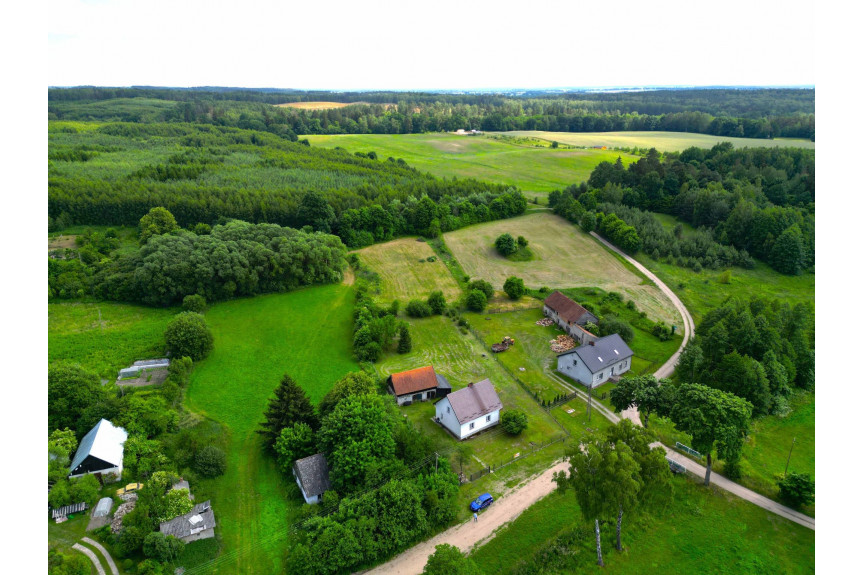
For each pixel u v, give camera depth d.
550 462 56.34
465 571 36.03
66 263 92.75
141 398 61.12
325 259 103.00
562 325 89.31
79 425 54.72
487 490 52.06
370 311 89.00
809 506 49.09
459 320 89.31
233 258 92.94
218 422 61.62
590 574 41.97
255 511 48.91
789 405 67.25
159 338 78.94
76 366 60.88
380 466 49.22
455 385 71.56
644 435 41.06
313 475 50.28
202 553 43.66
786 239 113.12
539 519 47.84
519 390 70.88
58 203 114.25
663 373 75.56
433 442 54.91
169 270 88.00
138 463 51.41
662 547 44.62
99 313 85.81
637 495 40.06
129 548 42.09
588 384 71.75
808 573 42.22
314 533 42.94
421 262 115.12
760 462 56.44
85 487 46.72
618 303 97.31
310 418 57.81
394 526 44.12
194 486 50.75
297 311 91.25
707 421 49.66
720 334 69.06
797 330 73.62
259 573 42.38
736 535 45.91
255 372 72.88
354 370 74.31
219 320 86.94
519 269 113.50
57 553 39.94
